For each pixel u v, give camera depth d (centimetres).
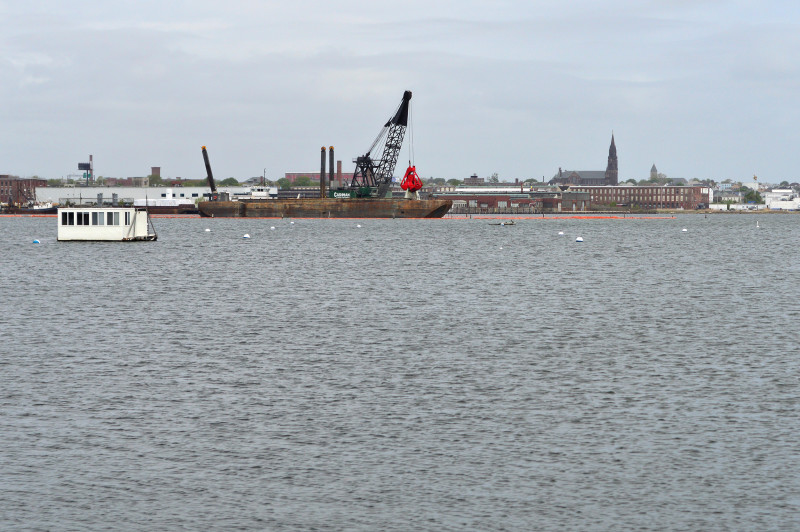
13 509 3294
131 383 5012
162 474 3600
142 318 7575
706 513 3266
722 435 4062
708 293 9656
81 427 4172
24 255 14925
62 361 5634
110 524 3183
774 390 4866
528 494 3419
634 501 3359
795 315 7838
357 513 3266
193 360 5688
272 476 3584
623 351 6041
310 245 18800
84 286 10188
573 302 8756
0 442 3953
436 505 3328
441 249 17725
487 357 5812
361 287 10194
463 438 4022
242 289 9931
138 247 17200
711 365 5553
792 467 3669
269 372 5322
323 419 4303
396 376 5225
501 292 9675
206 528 3155
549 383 5050
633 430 4141
